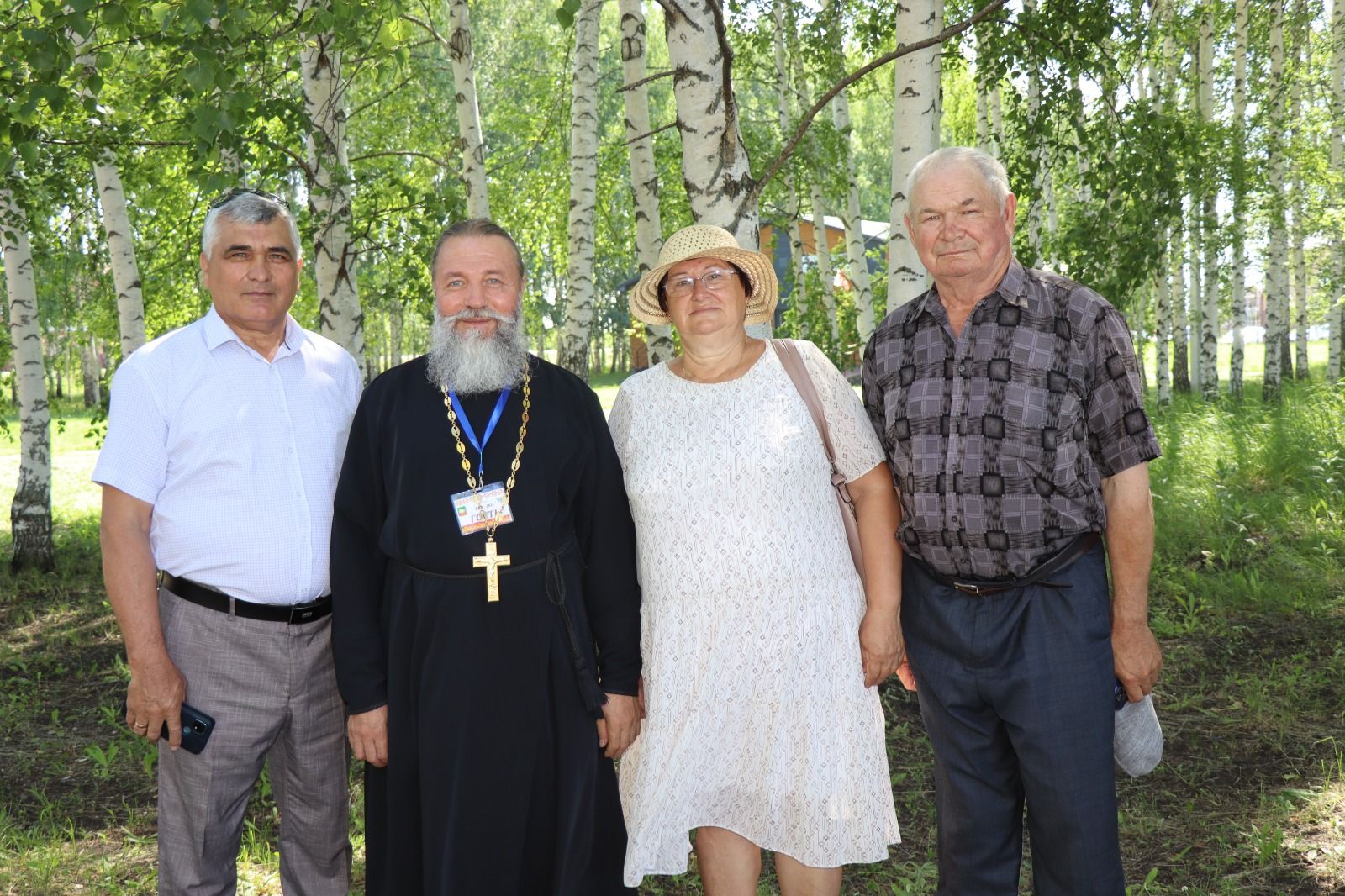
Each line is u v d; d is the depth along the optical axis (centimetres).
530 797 248
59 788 428
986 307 238
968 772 249
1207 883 317
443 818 241
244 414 245
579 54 847
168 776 250
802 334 1177
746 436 255
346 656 247
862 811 257
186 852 248
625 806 277
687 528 253
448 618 243
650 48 1905
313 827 263
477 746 242
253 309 244
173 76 489
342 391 264
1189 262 1727
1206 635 559
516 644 244
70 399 3130
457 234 258
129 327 800
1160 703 473
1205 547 715
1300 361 1872
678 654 254
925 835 363
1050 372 232
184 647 244
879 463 260
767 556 251
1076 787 234
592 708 252
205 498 243
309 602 251
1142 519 233
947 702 248
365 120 1110
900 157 488
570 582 255
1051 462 231
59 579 837
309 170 624
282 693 249
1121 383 229
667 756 253
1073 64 623
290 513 247
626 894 265
